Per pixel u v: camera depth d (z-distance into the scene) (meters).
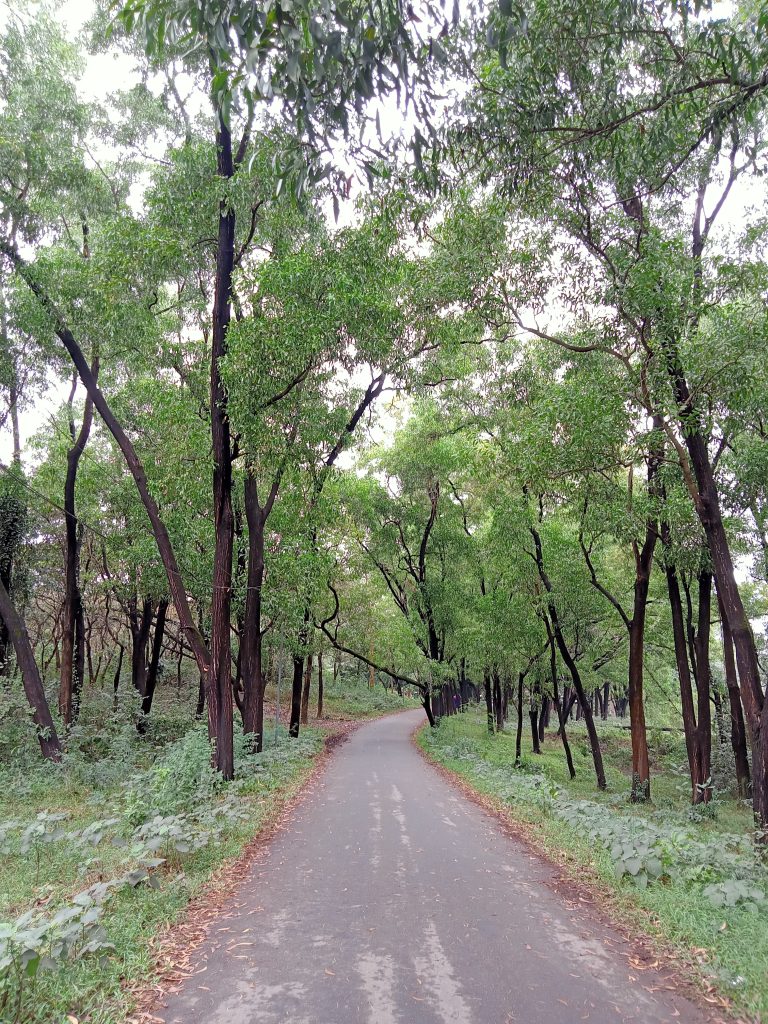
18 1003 3.82
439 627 29.12
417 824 10.05
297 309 11.66
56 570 27.20
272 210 12.92
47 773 13.29
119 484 21.16
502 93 7.45
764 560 15.52
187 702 32.22
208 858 7.43
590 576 19.70
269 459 13.16
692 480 9.94
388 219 9.63
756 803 9.09
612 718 52.69
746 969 4.38
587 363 11.69
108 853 7.55
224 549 12.88
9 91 13.59
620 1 6.60
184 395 15.05
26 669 14.37
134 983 4.34
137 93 14.34
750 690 9.27
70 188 14.23
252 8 3.91
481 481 18.41
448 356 16.59
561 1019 3.84
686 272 9.68
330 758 20.47
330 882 6.75
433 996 4.13
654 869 6.26
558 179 9.08
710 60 6.92
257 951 4.88
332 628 31.95
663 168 9.22
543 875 7.16
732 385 9.06
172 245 12.45
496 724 35.00
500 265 10.84
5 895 6.11
